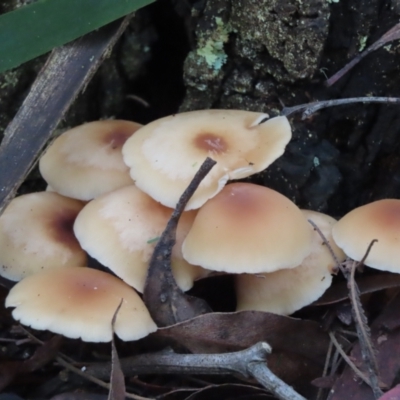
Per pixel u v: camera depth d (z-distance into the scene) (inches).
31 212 17.9
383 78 18.0
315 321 17.0
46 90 17.3
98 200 17.5
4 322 18.0
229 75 18.8
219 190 16.8
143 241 17.0
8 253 17.5
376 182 18.9
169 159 17.1
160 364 16.7
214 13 18.5
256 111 18.6
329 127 18.5
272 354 16.9
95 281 16.8
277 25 17.8
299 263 16.6
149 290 16.8
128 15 17.5
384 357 16.6
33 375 17.4
